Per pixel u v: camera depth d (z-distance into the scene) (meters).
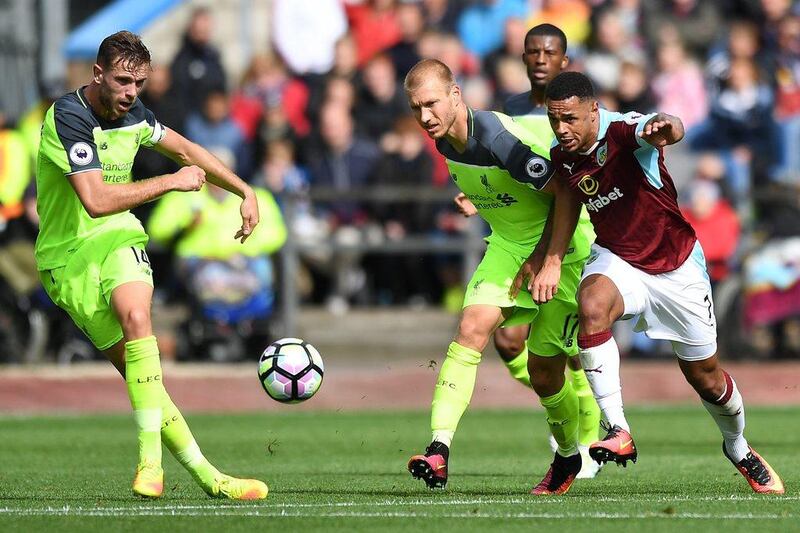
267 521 21.97
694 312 25.56
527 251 26.84
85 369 53.19
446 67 26.00
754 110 60.91
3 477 30.67
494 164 26.17
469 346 26.12
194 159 26.31
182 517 22.45
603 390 24.91
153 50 70.38
